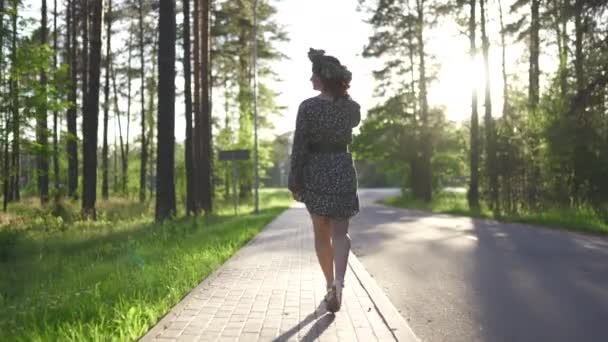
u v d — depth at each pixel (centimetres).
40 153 2000
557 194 2427
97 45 2167
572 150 2264
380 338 477
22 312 561
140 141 4794
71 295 639
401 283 839
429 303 696
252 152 4972
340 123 491
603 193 2239
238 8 3244
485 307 671
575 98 2112
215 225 1931
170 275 789
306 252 1183
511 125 2778
